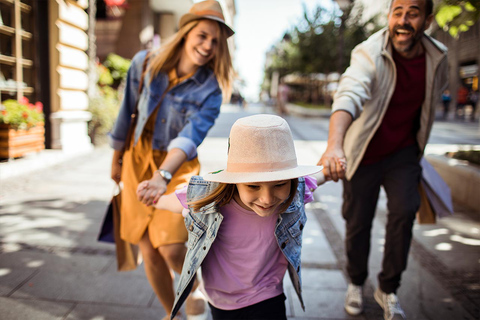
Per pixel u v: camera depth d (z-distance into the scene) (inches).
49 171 256.8
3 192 204.7
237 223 70.5
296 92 1386.6
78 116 322.0
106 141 366.0
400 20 93.0
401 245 99.0
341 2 522.3
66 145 307.1
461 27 198.1
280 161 60.2
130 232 91.2
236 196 68.5
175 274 126.5
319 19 908.0
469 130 585.6
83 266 129.4
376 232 170.9
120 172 105.2
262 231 70.7
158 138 94.1
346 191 106.2
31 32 285.0
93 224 167.8
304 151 369.7
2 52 254.1
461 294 118.5
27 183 225.0
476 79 1000.9
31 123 250.4
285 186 62.3
